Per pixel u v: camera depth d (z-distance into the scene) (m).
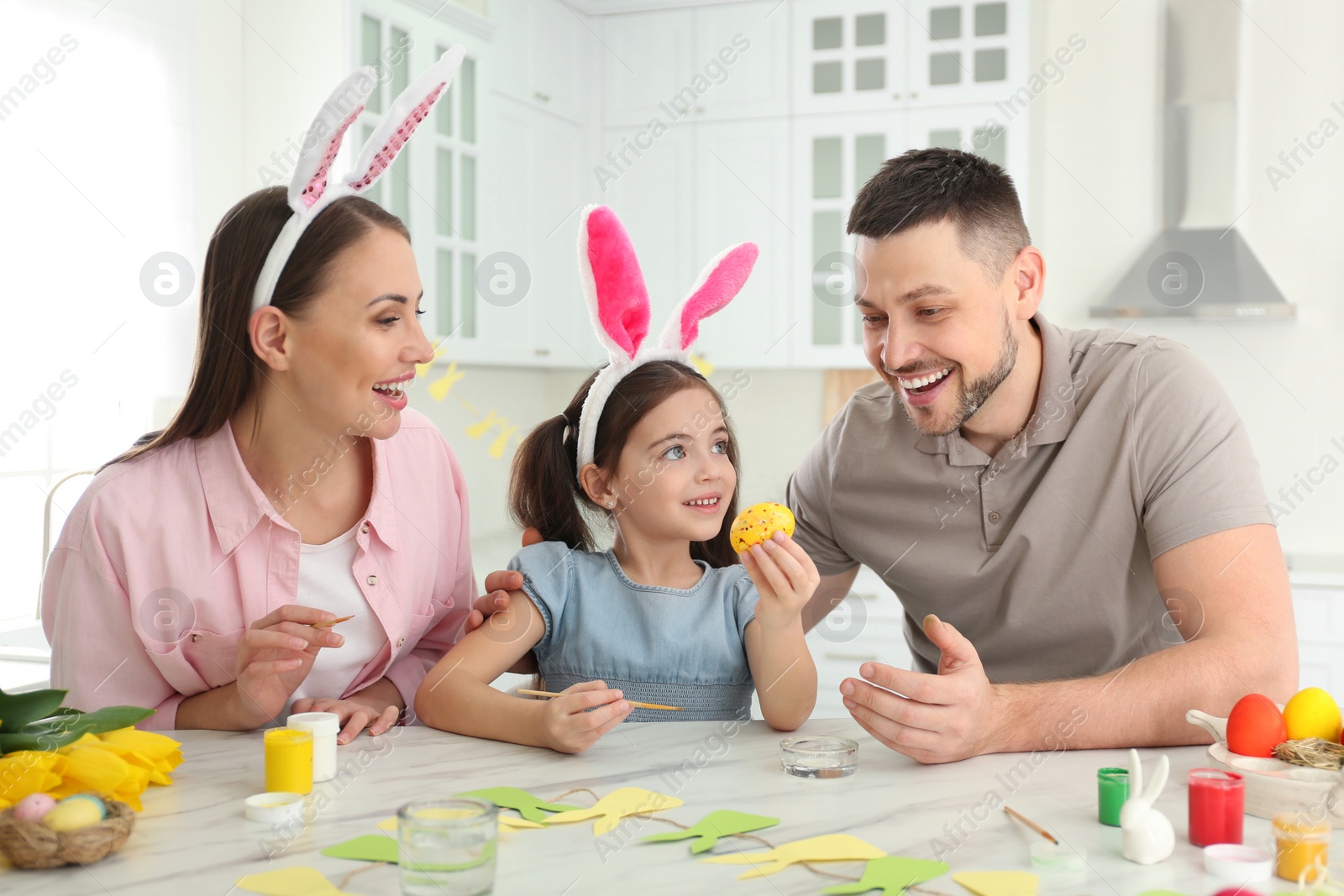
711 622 1.42
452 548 1.53
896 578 1.58
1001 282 1.32
